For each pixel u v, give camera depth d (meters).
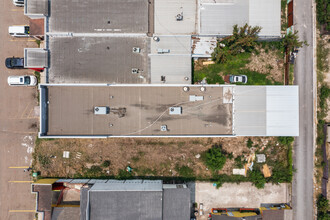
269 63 32.75
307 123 32.88
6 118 31.64
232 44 29.95
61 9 29.00
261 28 29.98
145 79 29.72
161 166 32.22
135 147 32.12
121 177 31.80
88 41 29.36
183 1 29.80
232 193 32.56
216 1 29.83
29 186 31.69
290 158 32.31
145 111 27.89
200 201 32.28
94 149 31.89
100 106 27.72
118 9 29.38
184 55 29.77
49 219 29.33
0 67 31.50
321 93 32.88
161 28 29.78
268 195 32.72
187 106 28.14
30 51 28.61
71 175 31.73
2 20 31.53
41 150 31.67
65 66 29.23
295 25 32.84
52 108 27.62
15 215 31.53
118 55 29.50
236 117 28.75
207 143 32.38
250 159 32.56
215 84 29.16
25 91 31.70
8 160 31.59
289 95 29.27
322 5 32.31
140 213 28.11
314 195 32.84
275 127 29.11
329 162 32.88
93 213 27.61
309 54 32.94
